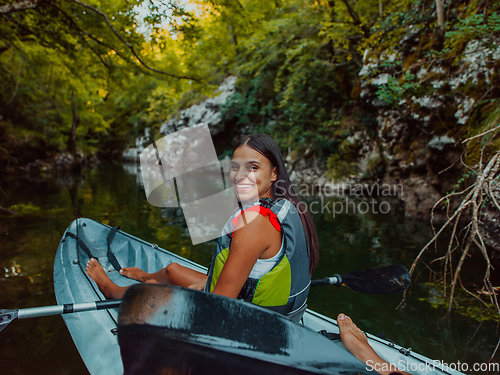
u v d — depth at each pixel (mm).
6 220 5027
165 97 15328
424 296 2588
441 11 4641
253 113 11469
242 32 6105
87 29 5598
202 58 6938
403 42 5211
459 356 1874
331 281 1991
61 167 13289
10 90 10305
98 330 1688
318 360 1146
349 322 1516
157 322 1087
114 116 22141
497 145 3330
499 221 3078
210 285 1292
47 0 4922
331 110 8492
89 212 5758
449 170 4566
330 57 8109
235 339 1113
